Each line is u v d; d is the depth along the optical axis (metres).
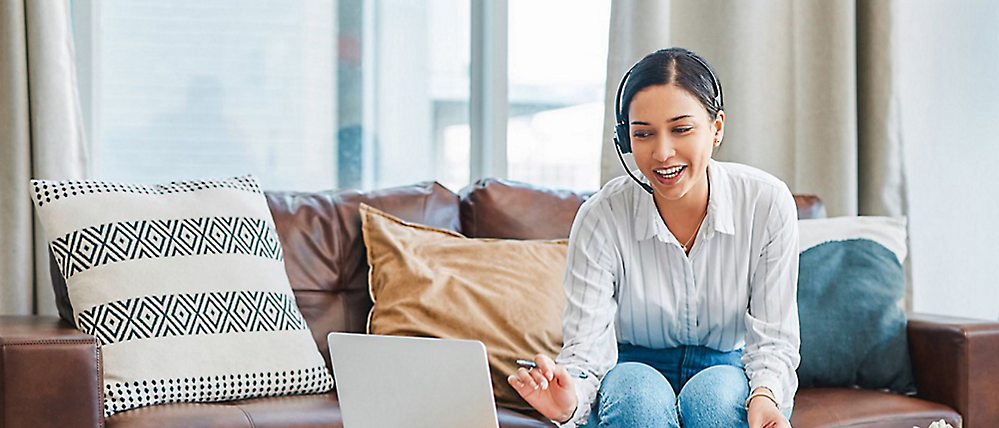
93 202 2.22
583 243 1.92
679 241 1.91
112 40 2.91
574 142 3.30
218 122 2.99
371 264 2.54
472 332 2.37
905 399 2.36
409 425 1.51
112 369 2.06
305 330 2.34
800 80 3.15
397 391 1.50
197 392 2.12
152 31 2.94
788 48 3.19
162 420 1.89
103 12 2.90
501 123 3.17
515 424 2.10
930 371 2.46
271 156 3.04
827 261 2.57
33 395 1.77
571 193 2.85
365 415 1.55
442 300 2.41
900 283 2.58
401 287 2.45
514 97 3.25
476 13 3.21
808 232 2.62
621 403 1.66
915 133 3.36
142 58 2.94
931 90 3.36
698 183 1.84
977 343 2.39
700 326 1.95
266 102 3.03
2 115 2.52
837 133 3.10
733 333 1.97
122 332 2.10
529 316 2.42
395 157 3.15
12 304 2.51
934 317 2.57
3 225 2.51
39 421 1.78
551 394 1.57
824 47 3.13
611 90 3.04
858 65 3.19
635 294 1.94
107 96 2.91
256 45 3.02
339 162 3.10
